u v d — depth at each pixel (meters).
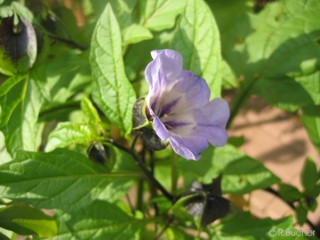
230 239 0.13
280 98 0.16
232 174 0.13
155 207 0.14
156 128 0.09
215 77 0.12
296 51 0.15
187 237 0.15
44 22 0.15
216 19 0.16
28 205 0.12
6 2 0.15
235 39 0.16
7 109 0.12
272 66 0.16
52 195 0.11
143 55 0.15
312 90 0.15
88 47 0.15
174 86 0.11
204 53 0.12
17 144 0.12
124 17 0.14
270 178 0.13
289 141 0.22
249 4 0.17
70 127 0.12
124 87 0.12
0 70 0.12
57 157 0.11
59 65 0.15
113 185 0.13
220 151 0.14
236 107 0.16
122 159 0.13
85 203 0.12
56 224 0.12
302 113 0.16
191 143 0.10
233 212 0.12
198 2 0.12
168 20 0.15
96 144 0.12
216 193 0.12
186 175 0.14
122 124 0.12
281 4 0.15
